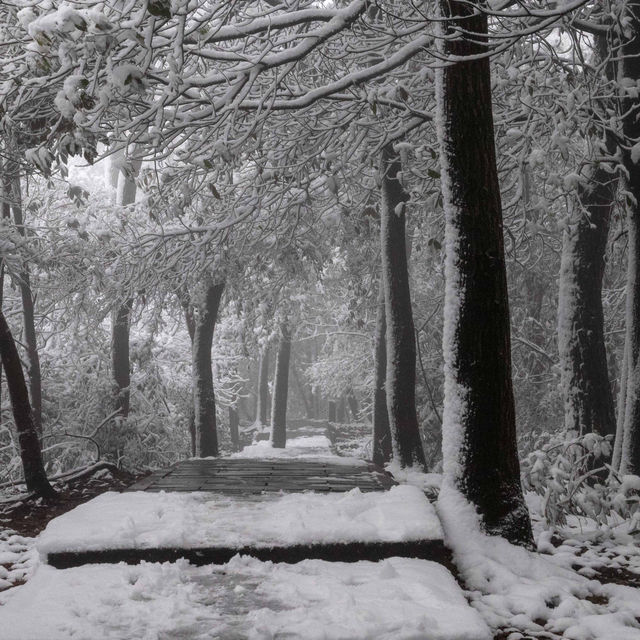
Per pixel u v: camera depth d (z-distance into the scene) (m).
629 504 7.76
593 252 11.50
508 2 8.63
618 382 19.19
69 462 17.62
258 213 12.78
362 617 4.59
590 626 5.05
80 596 5.08
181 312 18.64
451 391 7.03
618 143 9.94
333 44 10.60
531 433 20.12
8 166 11.02
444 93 7.06
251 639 4.28
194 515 6.84
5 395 16.92
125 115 7.93
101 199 19.69
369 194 13.80
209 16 6.91
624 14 9.78
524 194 12.15
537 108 10.03
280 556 5.95
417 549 6.03
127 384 18.19
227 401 27.52
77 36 5.74
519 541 6.73
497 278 6.93
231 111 8.00
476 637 4.37
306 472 10.32
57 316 19.12
